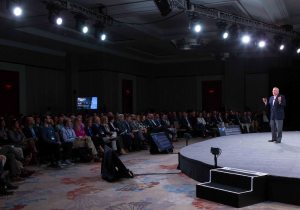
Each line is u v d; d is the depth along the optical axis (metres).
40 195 4.67
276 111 7.86
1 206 4.13
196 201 4.18
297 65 19.36
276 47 11.89
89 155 7.90
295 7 10.69
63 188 5.09
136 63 20.44
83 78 17.92
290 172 4.25
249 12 10.34
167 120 13.75
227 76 19.83
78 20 8.81
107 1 9.07
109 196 4.54
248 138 9.45
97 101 17.56
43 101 16.22
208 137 14.28
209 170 4.92
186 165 5.86
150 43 15.48
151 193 4.65
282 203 3.98
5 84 14.21
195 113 16.23
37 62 15.73
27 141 7.24
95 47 16.64
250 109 20.08
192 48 14.02
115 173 5.74
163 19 12.12
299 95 18.48
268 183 4.12
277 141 7.85
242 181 4.09
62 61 17.39
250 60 20.03
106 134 8.92
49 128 7.41
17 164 5.83
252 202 3.95
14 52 14.48
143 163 7.45
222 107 19.00
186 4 8.49
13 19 10.81
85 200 4.35
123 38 15.05
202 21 12.44
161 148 8.94
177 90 21.47
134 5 9.33
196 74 20.91
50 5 7.92
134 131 10.05
